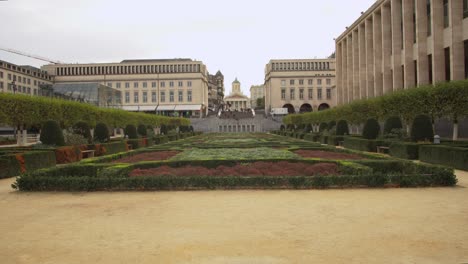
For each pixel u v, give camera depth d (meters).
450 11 40.44
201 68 123.31
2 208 10.47
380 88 58.06
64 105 40.59
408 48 48.97
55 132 26.17
